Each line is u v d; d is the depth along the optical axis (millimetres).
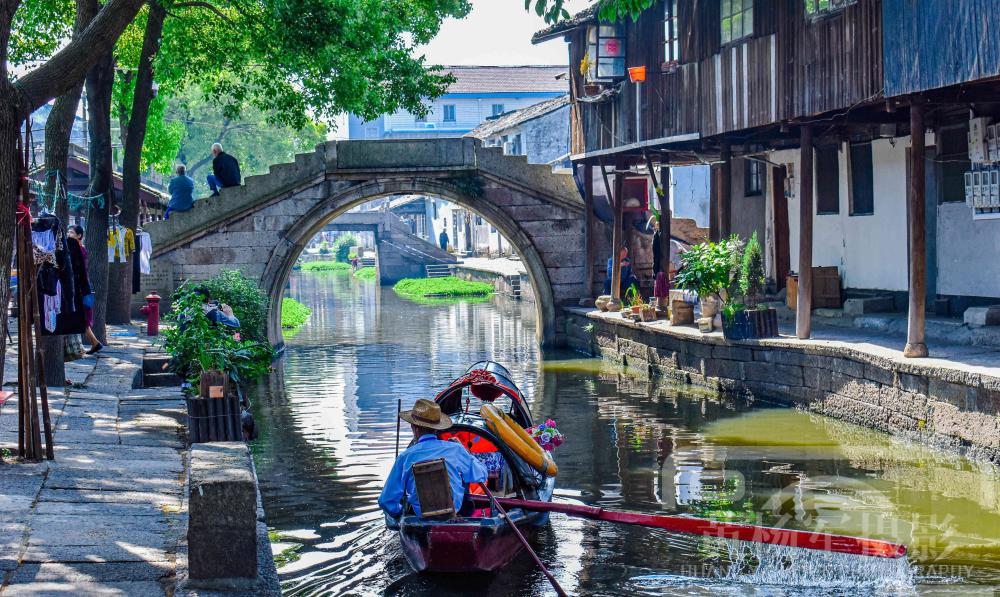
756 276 17516
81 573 6309
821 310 19594
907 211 18094
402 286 54625
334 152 25922
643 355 21438
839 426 14406
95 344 17016
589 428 15227
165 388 13641
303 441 14641
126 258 21703
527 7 11836
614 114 23109
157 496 8141
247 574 6324
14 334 18281
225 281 22781
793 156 21656
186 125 68938
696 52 19391
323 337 30625
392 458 13383
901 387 13180
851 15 14695
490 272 49812
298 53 19047
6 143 8359
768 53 16891
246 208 25859
